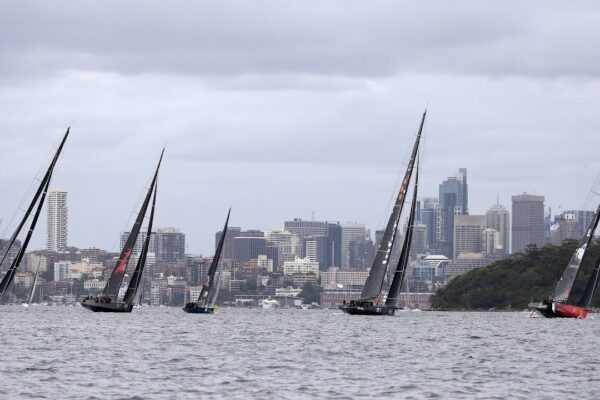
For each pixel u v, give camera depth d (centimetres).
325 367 15638
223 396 12238
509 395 12725
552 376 14825
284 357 17275
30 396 11994
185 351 18212
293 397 12262
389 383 13688
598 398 12569
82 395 12138
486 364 16512
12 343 19475
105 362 15775
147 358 16600
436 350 19400
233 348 19150
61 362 15650
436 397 12469
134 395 12194
